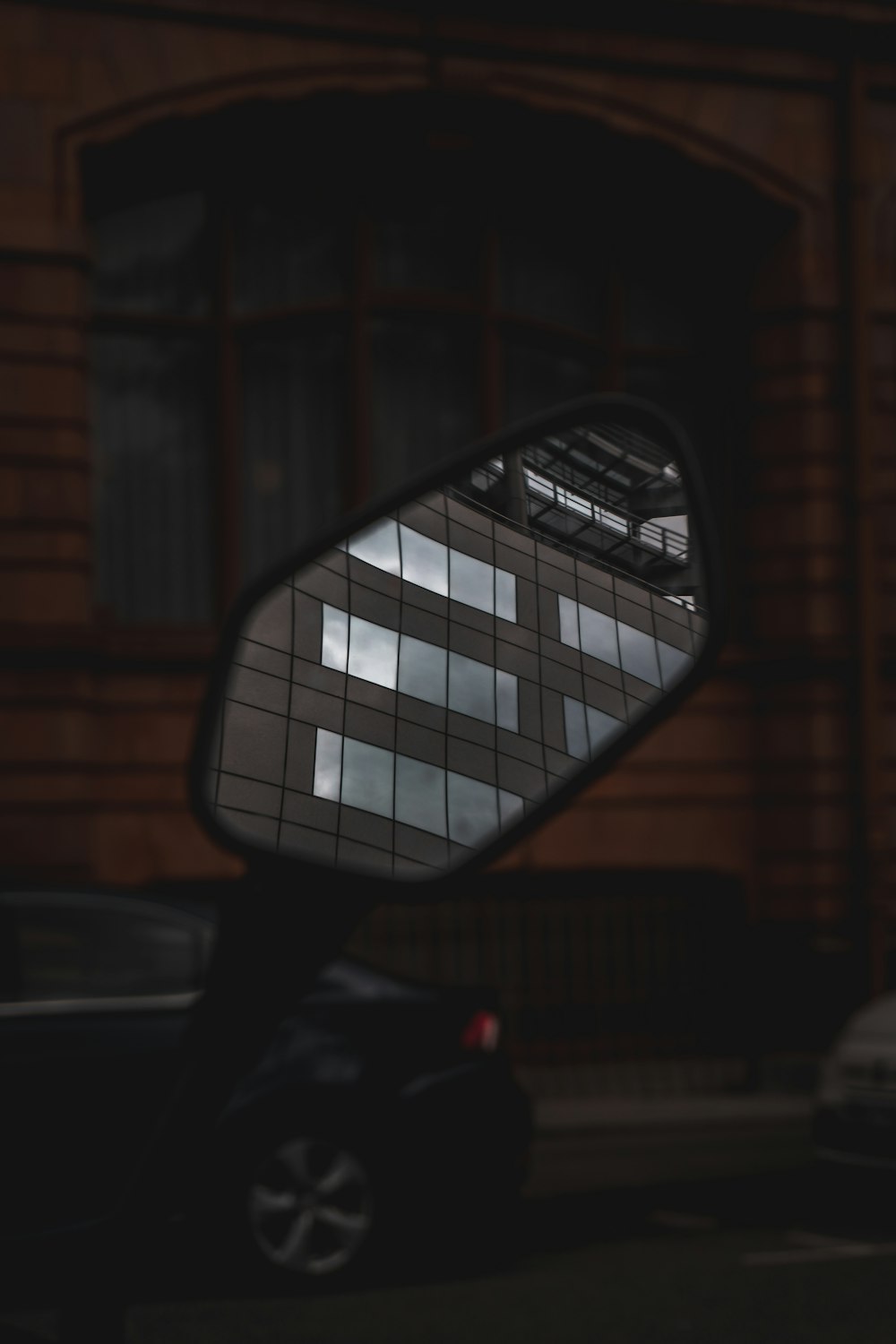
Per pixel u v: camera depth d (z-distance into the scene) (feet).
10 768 37.99
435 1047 21.48
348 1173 20.81
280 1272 20.30
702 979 43.70
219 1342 17.58
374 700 3.21
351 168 43.14
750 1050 42.42
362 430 42.75
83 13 39.50
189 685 40.09
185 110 40.06
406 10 41.47
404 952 41.57
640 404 3.52
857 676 43.55
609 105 42.93
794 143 44.29
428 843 3.15
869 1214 25.99
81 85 39.37
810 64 44.34
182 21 40.09
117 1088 20.13
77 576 38.88
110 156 40.32
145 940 20.94
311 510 42.80
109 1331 3.41
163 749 39.83
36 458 38.70
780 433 44.24
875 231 44.80
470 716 3.26
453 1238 22.70
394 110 41.93
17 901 20.74
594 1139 35.35
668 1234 24.44
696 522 3.55
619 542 3.48
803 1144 34.27
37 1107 19.85
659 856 42.98
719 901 44.04
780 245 44.62
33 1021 20.11
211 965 3.25
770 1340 17.75
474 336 44.01
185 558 41.98
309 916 3.08
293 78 40.75
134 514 41.68
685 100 43.57
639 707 3.39
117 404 41.60
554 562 3.42
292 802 3.12
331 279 43.09
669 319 45.88
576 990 42.73
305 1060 20.84
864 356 44.09
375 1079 20.94
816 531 43.70
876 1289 20.36
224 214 42.37
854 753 43.47
